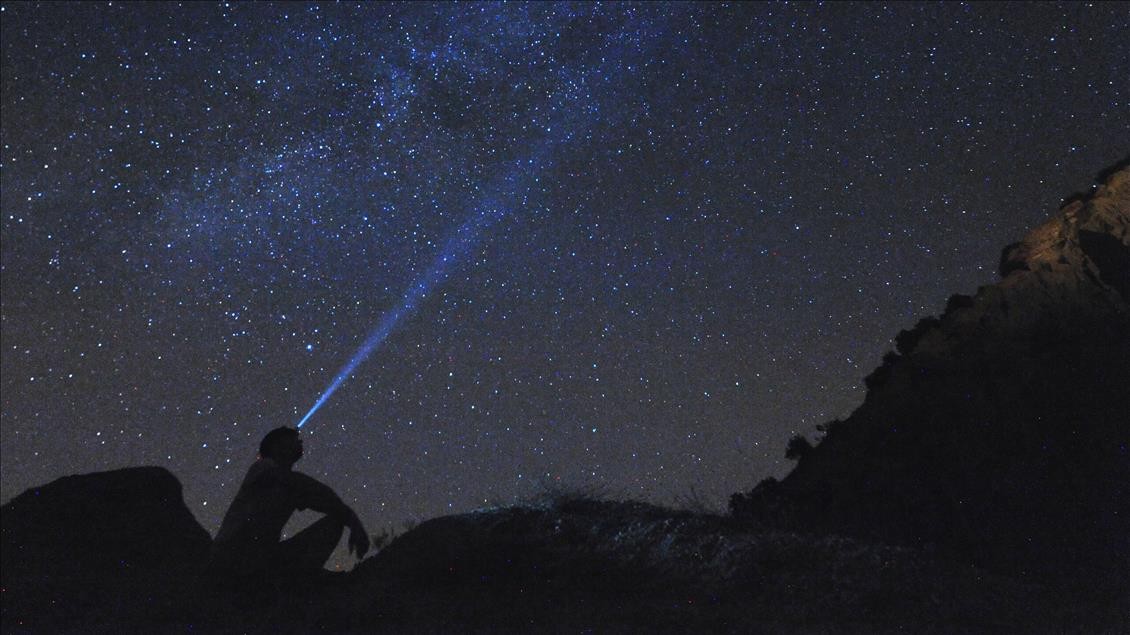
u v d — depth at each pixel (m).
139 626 4.74
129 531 7.81
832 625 4.32
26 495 8.11
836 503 7.02
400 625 4.62
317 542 5.61
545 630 4.39
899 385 7.95
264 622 4.77
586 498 6.91
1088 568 5.69
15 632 4.63
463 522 6.29
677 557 5.53
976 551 6.15
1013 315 7.83
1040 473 6.53
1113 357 6.99
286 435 5.93
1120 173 8.34
